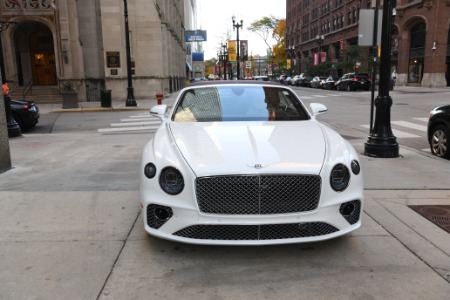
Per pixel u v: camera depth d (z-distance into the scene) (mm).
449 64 38656
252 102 5496
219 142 4184
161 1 33125
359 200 3996
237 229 3697
